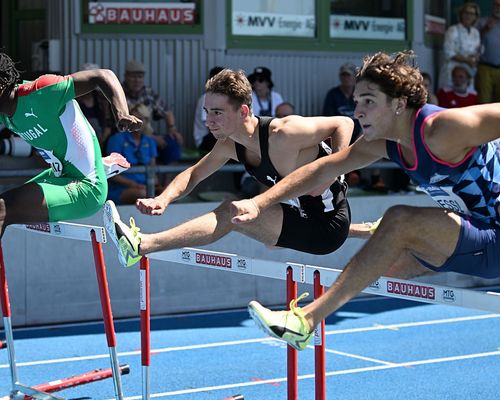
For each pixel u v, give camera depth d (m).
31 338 13.35
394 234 6.09
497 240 6.34
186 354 12.39
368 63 6.17
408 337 13.41
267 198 6.49
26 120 7.95
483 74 19.97
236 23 18.61
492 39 19.97
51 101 7.86
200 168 8.38
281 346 12.84
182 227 7.55
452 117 6.04
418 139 6.18
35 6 19.27
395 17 20.28
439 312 15.17
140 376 11.27
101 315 14.65
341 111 18.14
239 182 17.08
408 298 6.37
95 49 17.69
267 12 18.88
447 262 6.32
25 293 14.17
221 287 15.41
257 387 10.80
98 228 8.46
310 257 16.08
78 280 14.51
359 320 14.58
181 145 16.56
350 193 17.55
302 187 6.56
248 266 7.45
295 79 19.25
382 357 12.21
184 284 15.13
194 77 18.27
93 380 10.23
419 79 6.18
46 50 17.86
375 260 6.03
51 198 7.93
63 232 8.90
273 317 5.91
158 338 13.34
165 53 18.09
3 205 7.74
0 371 11.48
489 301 5.91
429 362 11.96
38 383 10.95
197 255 7.85
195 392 10.59
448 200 6.51
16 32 19.47
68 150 8.09
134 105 15.65
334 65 19.62
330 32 19.53
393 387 10.78
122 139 15.22
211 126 7.82
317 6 19.36
